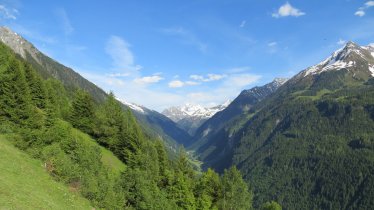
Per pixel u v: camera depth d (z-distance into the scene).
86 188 58.09
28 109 66.69
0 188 39.91
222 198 103.06
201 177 105.06
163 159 108.56
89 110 108.38
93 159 65.25
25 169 51.91
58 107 104.06
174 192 83.75
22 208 38.12
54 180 55.62
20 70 70.00
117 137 105.25
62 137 68.56
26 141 61.44
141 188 70.94
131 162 90.38
